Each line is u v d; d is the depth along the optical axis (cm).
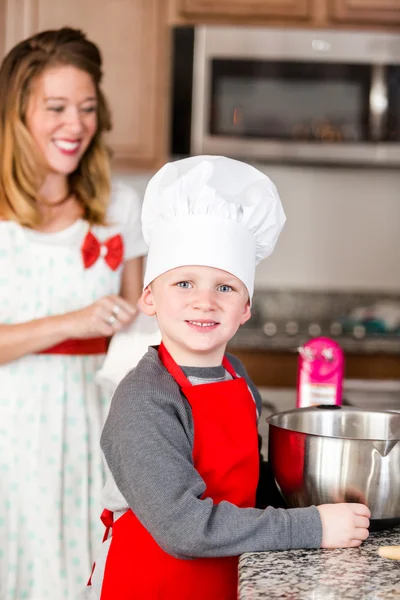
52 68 160
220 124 305
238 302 97
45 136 162
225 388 95
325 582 72
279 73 304
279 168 354
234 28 301
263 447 122
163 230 97
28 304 163
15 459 157
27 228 164
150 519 84
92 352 164
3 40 300
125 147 309
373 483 85
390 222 356
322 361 143
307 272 358
